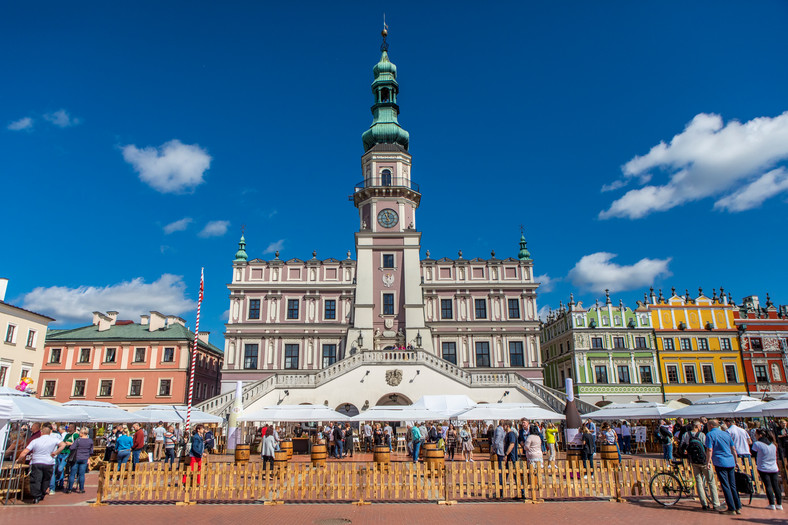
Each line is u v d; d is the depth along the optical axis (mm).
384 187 58094
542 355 75500
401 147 61031
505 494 17297
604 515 14906
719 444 15320
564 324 65750
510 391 43031
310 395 43125
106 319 60062
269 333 54781
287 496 17562
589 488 17500
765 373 63250
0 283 43219
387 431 36625
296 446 34344
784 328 64938
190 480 17672
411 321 53062
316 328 55125
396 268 55469
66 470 21109
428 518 14711
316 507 16312
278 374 43656
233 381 53438
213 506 16516
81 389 56375
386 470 17750
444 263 57906
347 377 43625
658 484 17328
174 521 14336
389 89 63969
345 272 57531
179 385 56062
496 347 55000
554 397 40750
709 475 15609
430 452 19625
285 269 57438
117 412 29484
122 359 57062
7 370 43031
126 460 21188
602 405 60812
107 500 17266
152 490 17422
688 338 63625
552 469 17531
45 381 56531
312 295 56344
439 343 55031
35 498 17094
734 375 62875
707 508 15656
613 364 62219
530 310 56156
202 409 40562
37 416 18391
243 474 17688
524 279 57344
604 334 63062
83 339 57469
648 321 63781
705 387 62094
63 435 21406
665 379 62125
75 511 15781
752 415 26188
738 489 15883
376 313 54062
